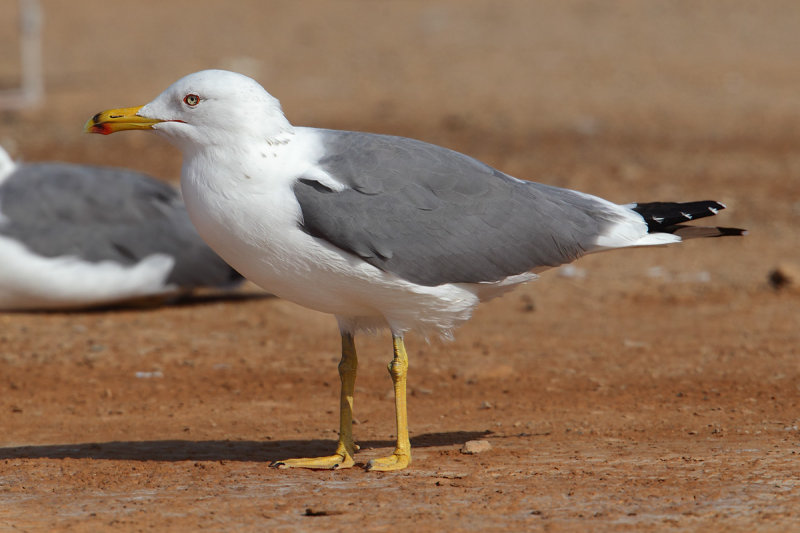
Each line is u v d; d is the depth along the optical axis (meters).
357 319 9.03
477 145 27.25
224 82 8.13
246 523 7.30
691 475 8.21
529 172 24.62
